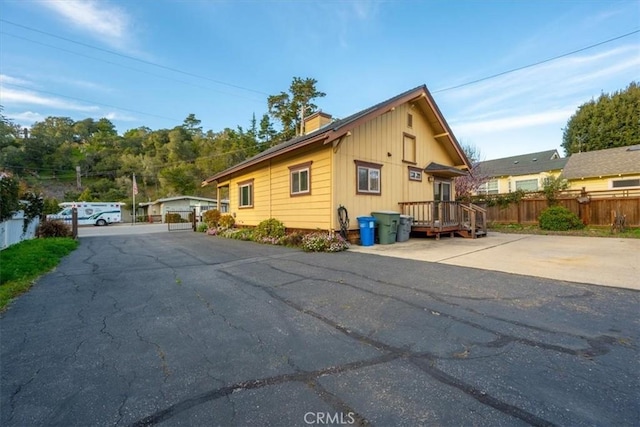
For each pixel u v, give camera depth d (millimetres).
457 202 12023
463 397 1972
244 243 11023
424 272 5594
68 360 2562
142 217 39625
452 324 3225
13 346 2836
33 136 50812
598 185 19047
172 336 3035
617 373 2234
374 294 4340
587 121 32000
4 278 5113
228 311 3744
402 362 2451
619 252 7730
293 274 5648
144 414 1850
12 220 9359
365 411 1849
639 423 1702
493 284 4738
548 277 5129
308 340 2902
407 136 12555
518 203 17656
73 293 4570
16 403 1971
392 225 9898
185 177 47969
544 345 2703
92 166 53656
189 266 6582
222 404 1938
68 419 1811
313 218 10375
